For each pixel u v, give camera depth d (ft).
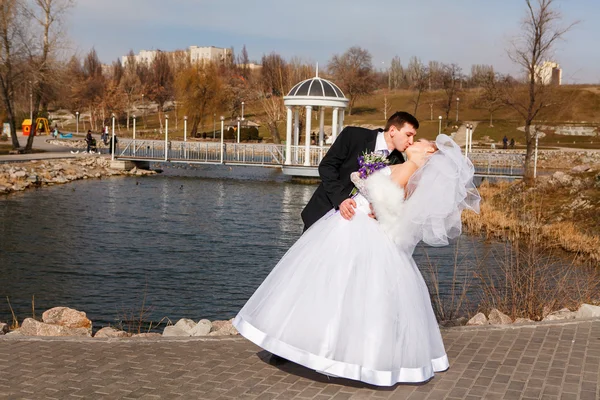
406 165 16.51
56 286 38.27
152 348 18.62
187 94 231.50
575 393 15.40
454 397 15.15
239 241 55.67
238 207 80.18
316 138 193.77
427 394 15.33
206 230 61.26
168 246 52.29
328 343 14.99
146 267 44.06
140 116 345.31
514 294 28.43
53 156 130.31
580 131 234.99
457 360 17.90
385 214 15.81
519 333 20.76
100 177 115.96
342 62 326.24
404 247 16.24
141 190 96.32
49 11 135.64
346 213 15.89
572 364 17.61
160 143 138.72
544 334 20.65
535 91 99.66
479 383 16.08
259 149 134.72
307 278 15.58
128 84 348.18
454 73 266.77
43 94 140.56
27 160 115.44
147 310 33.50
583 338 20.20
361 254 15.61
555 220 65.31
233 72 359.46
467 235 60.23
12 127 141.38
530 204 72.74
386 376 14.93
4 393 14.97
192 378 16.19
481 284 36.76
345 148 16.55
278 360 17.38
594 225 60.64
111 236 56.29
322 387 15.70
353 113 300.40
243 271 43.65
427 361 15.76
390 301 15.35
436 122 260.83
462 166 16.31
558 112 121.39
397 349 15.30
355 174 16.24
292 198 91.91
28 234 55.93
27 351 18.12
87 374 16.35
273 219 70.23
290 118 119.24
